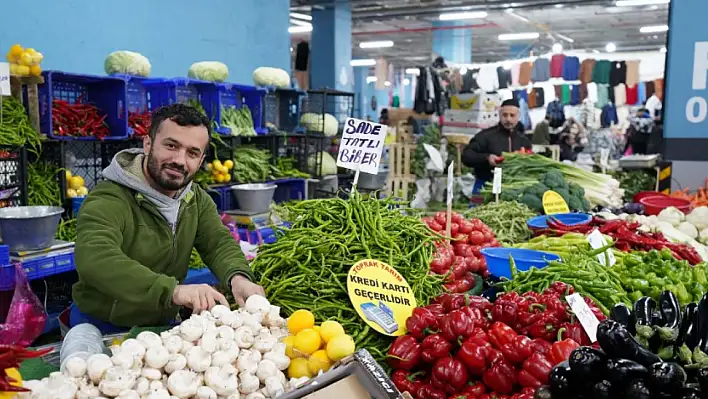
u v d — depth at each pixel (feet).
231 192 21.01
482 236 10.85
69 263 13.89
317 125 26.04
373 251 8.11
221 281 8.17
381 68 59.47
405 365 6.58
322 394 4.65
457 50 70.38
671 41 21.58
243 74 29.32
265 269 8.16
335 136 27.27
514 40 78.89
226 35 28.12
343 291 7.50
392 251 8.14
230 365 5.45
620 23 66.54
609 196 18.24
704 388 4.72
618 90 49.16
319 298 7.46
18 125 15.58
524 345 6.20
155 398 4.93
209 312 6.07
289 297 7.62
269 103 25.30
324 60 47.60
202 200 9.09
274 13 30.81
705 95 21.39
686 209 17.20
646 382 4.82
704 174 21.77
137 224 8.07
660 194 19.22
